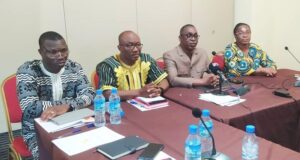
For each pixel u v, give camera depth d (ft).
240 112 5.81
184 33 8.82
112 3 11.53
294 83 8.01
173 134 4.76
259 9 13.41
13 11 9.94
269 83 8.16
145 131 4.92
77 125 5.23
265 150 3.94
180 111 6.03
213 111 5.91
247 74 9.48
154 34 12.76
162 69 8.61
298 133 6.62
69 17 10.84
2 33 9.90
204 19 13.96
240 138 4.45
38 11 10.32
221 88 7.45
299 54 13.50
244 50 9.91
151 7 12.44
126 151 4.02
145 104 6.39
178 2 13.08
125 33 7.41
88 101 6.42
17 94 6.22
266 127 6.07
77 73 6.81
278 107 6.20
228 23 14.67
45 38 6.07
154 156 3.87
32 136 5.98
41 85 6.30
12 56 10.21
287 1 13.30
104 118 5.40
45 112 5.65
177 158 3.85
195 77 9.10
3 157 8.80
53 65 6.28
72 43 11.05
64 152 4.18
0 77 10.14
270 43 13.94
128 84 7.55
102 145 4.26
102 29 11.53
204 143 4.10
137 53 7.41
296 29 13.33
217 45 14.65
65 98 6.56
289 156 3.76
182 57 9.01
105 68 7.41
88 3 11.07
